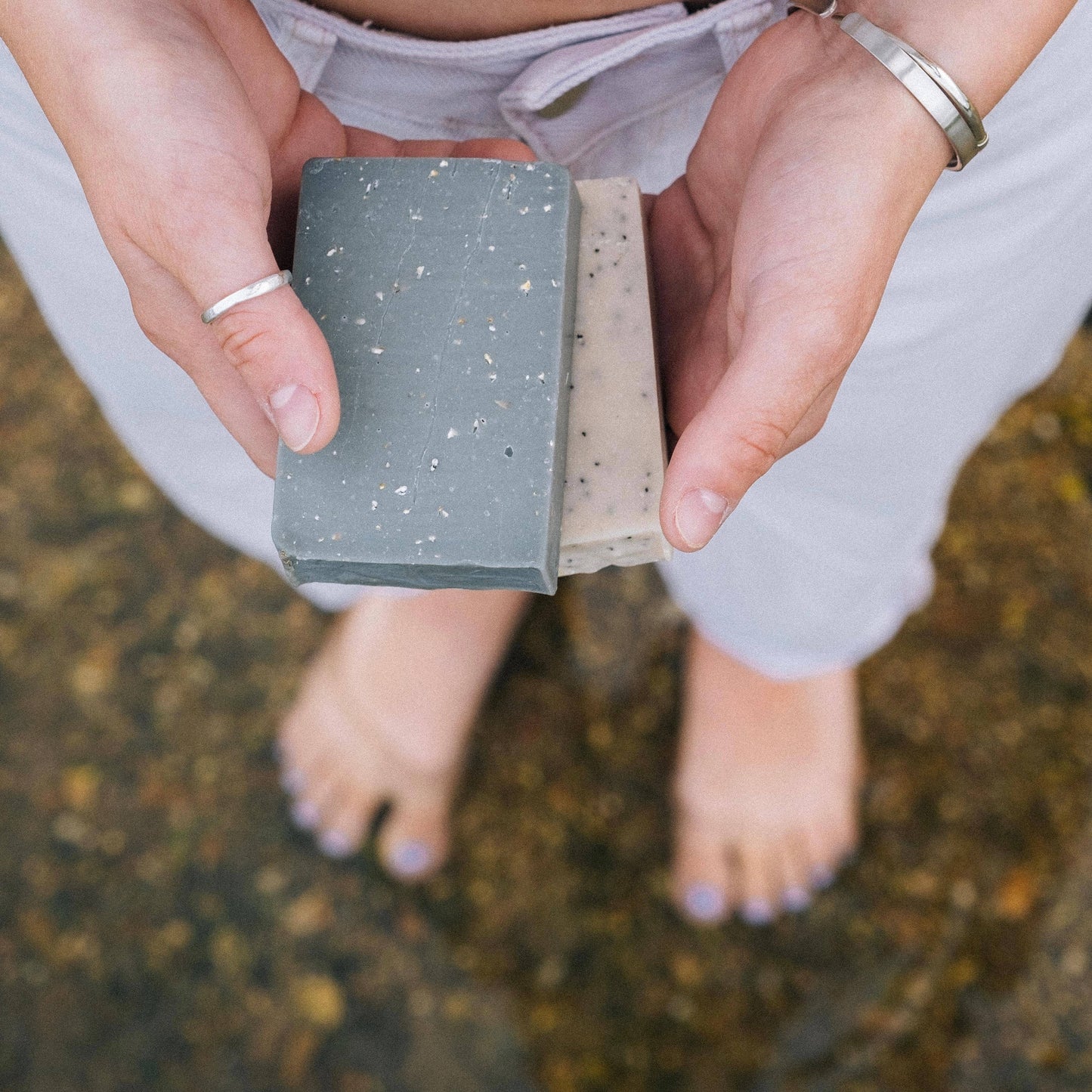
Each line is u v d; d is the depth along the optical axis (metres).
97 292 1.17
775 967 1.92
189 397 1.27
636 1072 1.87
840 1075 1.85
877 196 0.79
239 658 2.08
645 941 1.94
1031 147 0.97
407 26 0.92
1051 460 2.12
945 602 2.06
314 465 0.83
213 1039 1.88
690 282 0.97
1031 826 1.94
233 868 1.98
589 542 0.89
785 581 1.52
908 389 1.20
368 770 1.97
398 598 1.80
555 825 2.00
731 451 0.75
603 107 0.98
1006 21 0.79
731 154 0.91
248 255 0.76
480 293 0.85
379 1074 1.87
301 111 0.95
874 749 2.00
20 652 2.06
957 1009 1.87
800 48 0.84
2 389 2.18
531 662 2.08
